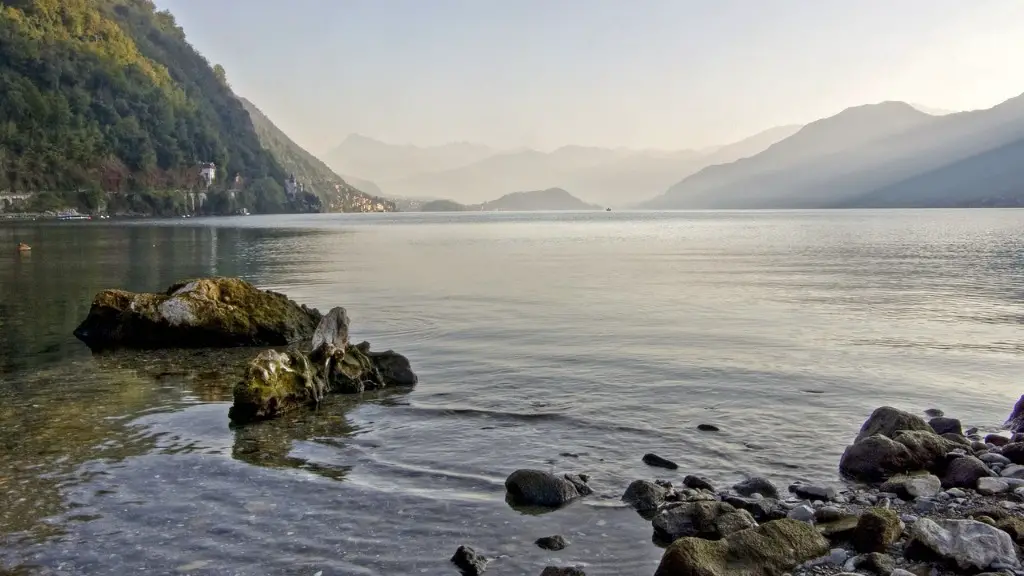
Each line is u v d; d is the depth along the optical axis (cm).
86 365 1912
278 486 1039
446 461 1145
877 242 8331
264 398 1392
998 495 984
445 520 925
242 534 882
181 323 2162
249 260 5722
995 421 1384
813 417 1387
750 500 950
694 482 1034
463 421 1365
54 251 6656
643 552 843
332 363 1609
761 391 1578
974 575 757
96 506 965
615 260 5822
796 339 2197
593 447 1209
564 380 1683
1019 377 1716
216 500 986
